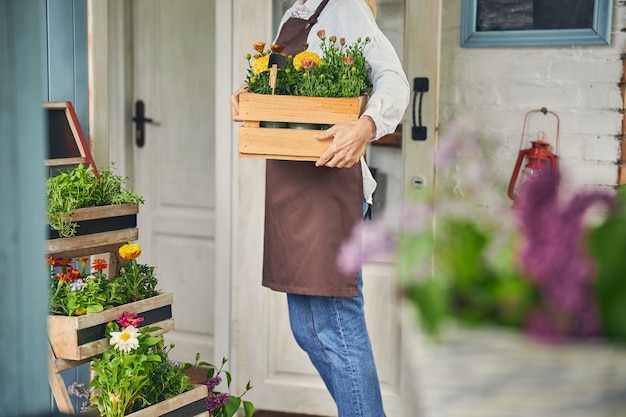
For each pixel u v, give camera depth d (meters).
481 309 0.62
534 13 3.08
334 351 2.40
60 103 2.65
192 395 2.42
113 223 2.44
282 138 2.16
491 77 3.16
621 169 3.09
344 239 2.32
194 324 4.02
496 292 0.62
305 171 2.32
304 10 2.41
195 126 3.95
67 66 2.85
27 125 0.86
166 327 2.49
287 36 2.40
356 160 2.17
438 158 0.87
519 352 0.61
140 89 4.03
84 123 2.89
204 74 3.91
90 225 2.38
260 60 2.22
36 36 0.85
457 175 3.06
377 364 3.17
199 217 3.97
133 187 4.07
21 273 0.88
